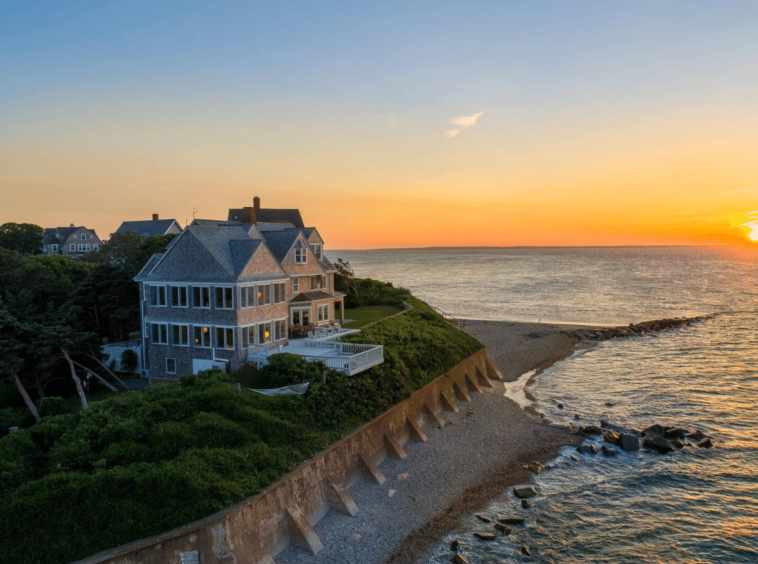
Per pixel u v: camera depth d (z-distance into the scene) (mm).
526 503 29906
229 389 30266
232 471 23578
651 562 24875
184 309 40594
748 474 33719
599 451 37344
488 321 91625
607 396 50656
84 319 48312
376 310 67188
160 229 100938
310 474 26906
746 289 147375
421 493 30922
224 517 21078
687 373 58375
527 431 41312
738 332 82500
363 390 35062
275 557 23828
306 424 29688
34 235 122188
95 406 27500
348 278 72188
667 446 37312
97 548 19062
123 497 20656
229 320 38469
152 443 24516
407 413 38719
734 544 26234
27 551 18562
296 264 49812
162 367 42062
